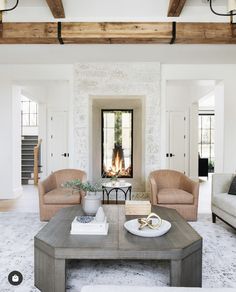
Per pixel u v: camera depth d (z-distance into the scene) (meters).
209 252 3.07
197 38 4.06
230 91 5.67
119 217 3.02
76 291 2.26
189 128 8.59
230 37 4.04
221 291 1.29
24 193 6.54
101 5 4.03
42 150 8.70
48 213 4.11
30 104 11.36
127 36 4.03
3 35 4.03
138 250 2.12
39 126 8.66
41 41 4.18
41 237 2.35
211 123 11.70
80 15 4.11
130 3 4.00
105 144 8.33
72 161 5.69
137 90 5.58
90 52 5.03
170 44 4.61
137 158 7.80
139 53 5.08
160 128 5.63
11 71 5.73
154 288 1.31
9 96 5.81
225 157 5.71
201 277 2.33
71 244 2.20
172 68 5.68
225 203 3.71
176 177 4.72
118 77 5.58
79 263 2.79
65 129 8.68
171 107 8.56
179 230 2.57
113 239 2.33
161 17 4.11
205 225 4.07
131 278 2.48
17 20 4.05
